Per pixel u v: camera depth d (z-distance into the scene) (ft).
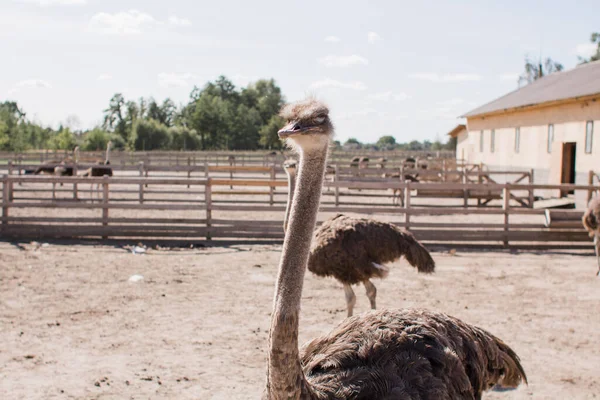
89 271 31.81
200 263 34.71
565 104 76.69
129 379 17.57
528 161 88.84
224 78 322.75
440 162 113.39
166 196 70.49
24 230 41.96
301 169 9.07
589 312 25.41
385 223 21.83
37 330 21.76
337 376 9.62
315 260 21.09
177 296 27.04
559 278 32.22
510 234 42.37
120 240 41.91
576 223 41.96
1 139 204.95
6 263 33.24
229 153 153.17
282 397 8.47
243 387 17.19
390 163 122.52
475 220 56.24
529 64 183.01
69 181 42.50
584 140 71.72
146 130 261.03
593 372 18.70
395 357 9.96
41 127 246.68
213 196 71.15
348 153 146.82
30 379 17.40
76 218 42.39
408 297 27.50
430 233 42.60
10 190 56.80
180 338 21.24
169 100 342.03
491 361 11.52
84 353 19.60
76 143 229.66
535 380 18.03
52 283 28.89
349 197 74.02
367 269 20.93
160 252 38.09
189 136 269.03
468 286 29.94
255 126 277.85
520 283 30.83
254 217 54.39
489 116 106.63
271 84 320.29
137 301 26.03
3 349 19.72
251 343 20.84
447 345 10.45
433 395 9.48
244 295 27.40
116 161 130.31
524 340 21.65
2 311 23.98
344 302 26.40
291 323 8.50
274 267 33.78
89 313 24.06
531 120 87.76
